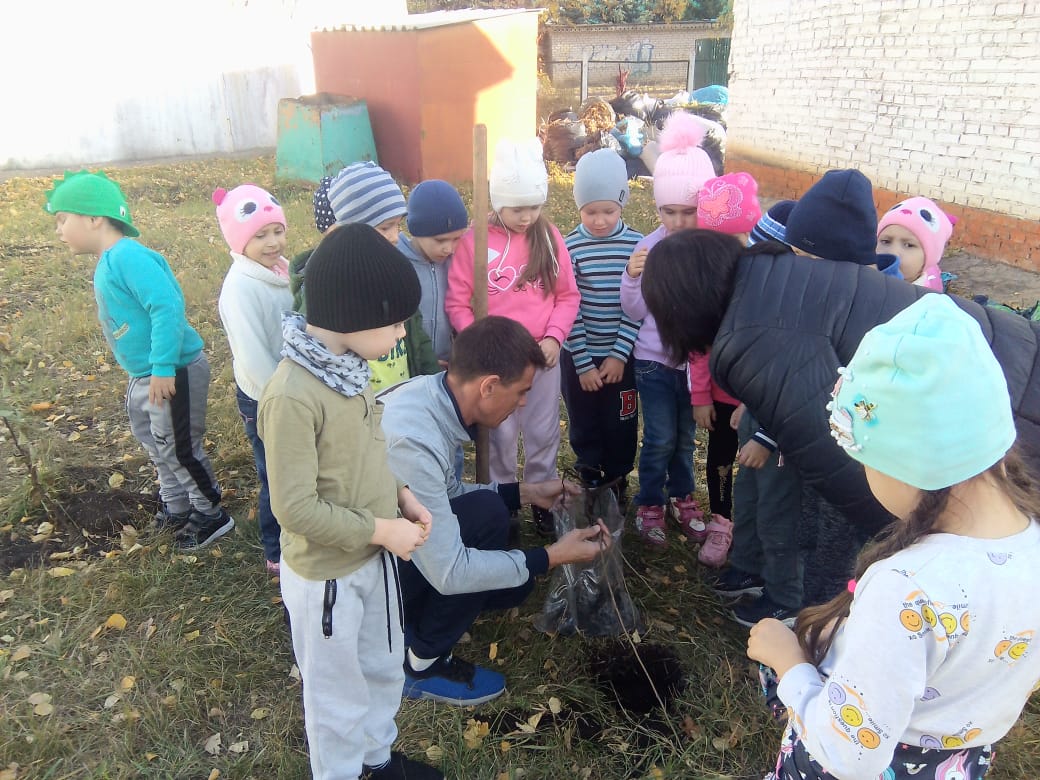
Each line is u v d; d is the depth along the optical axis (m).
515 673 2.62
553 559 2.46
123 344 3.01
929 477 1.17
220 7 14.53
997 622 1.16
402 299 1.81
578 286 3.26
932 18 7.48
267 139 15.75
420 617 2.46
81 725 2.44
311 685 1.97
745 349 1.96
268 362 2.74
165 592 3.00
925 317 1.18
